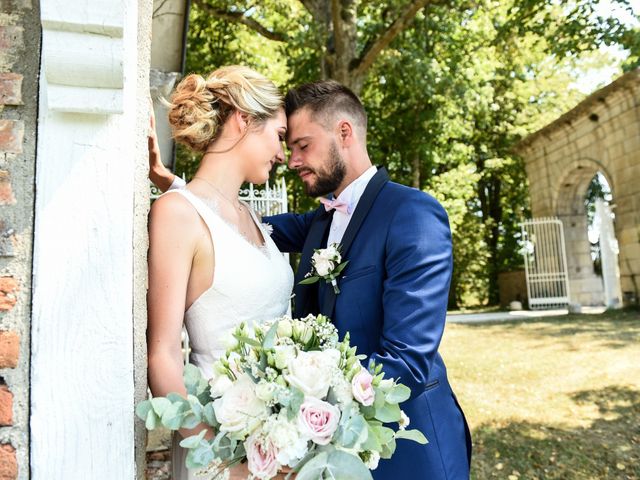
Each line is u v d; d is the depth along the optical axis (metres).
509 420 4.83
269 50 12.59
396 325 1.69
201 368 1.61
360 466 1.17
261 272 1.65
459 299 18.19
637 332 8.28
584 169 13.71
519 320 11.34
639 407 4.88
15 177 1.24
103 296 1.24
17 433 1.20
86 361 1.23
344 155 2.04
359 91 8.62
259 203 5.51
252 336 1.34
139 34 1.43
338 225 2.11
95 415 1.22
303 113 2.03
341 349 1.34
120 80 1.21
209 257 1.58
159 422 1.21
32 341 1.21
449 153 15.12
